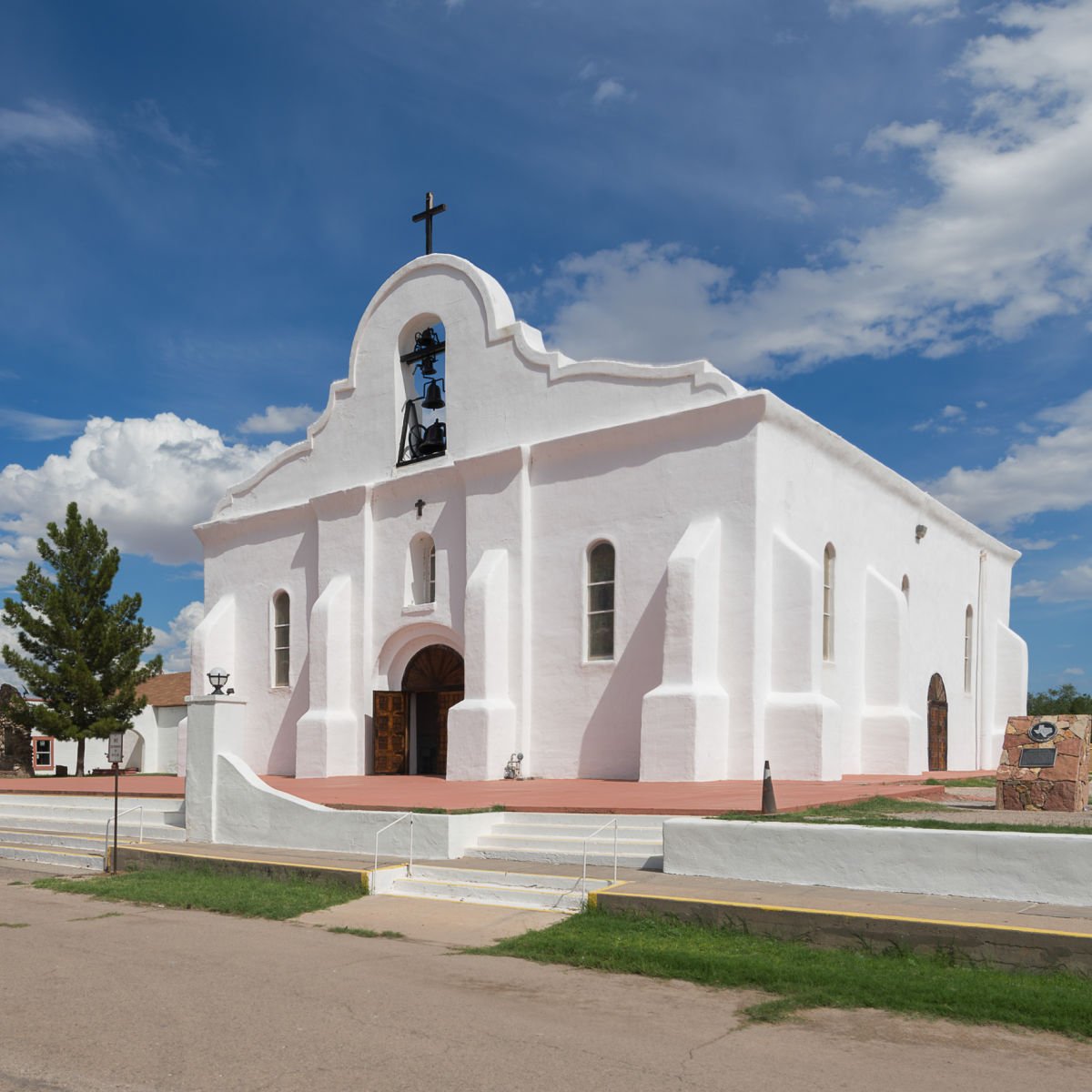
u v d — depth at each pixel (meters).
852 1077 5.89
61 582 38.34
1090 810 13.76
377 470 25.45
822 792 15.40
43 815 19.20
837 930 8.67
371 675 24.56
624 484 20.67
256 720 27.31
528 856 12.77
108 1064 6.10
